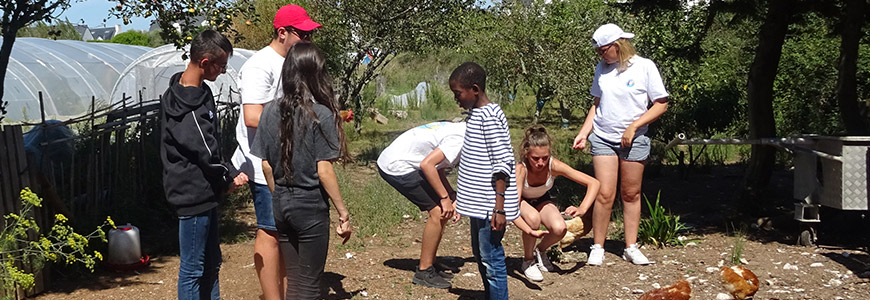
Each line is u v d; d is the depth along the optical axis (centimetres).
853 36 681
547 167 511
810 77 1120
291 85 371
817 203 604
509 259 598
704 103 1073
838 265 561
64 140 632
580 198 835
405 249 644
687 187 950
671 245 636
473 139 425
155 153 806
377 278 546
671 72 1190
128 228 577
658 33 1212
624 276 550
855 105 693
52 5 692
